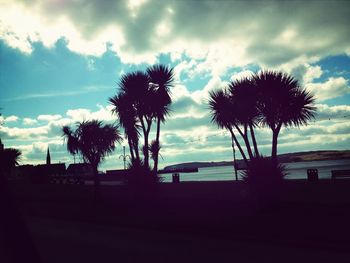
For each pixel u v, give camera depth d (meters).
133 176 16.23
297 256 7.06
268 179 12.91
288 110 14.33
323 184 18.80
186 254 7.56
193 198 16.72
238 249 7.84
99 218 13.27
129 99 18.72
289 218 10.84
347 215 10.44
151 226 11.15
